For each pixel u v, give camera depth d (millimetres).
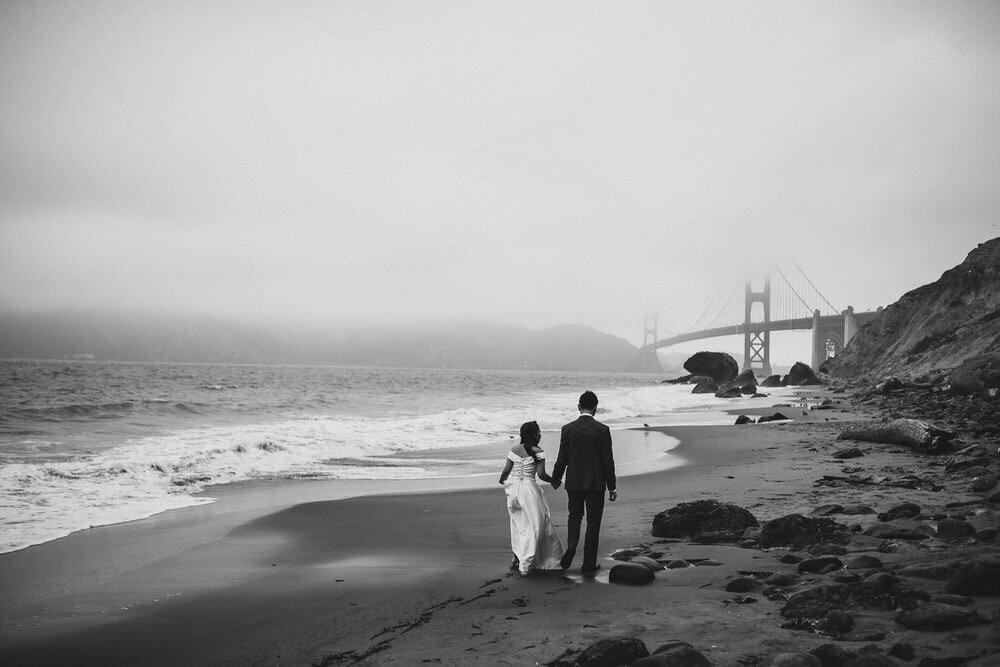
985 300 47438
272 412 32156
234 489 12500
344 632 5164
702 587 5750
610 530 8555
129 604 6023
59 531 9016
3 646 5043
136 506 10711
